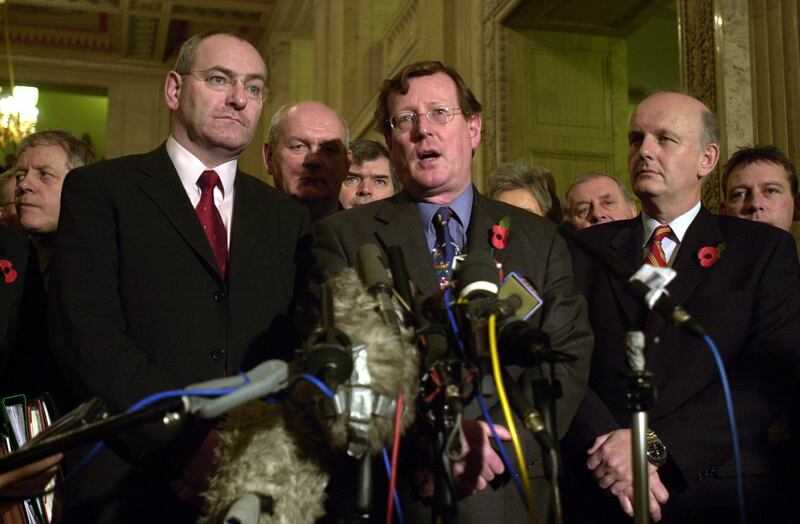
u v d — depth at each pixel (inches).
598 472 102.9
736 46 205.2
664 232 118.2
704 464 104.0
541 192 174.2
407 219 104.2
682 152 117.6
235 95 110.5
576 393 96.7
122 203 106.1
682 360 109.0
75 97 843.4
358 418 73.3
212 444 95.3
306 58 681.0
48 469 86.9
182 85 112.3
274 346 105.9
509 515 93.1
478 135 112.1
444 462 75.4
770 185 140.9
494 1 333.7
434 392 77.8
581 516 107.5
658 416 107.2
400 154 106.2
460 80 108.7
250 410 83.7
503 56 329.4
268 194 116.1
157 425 94.6
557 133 330.0
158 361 101.1
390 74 458.9
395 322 79.0
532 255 103.7
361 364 74.5
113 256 104.2
